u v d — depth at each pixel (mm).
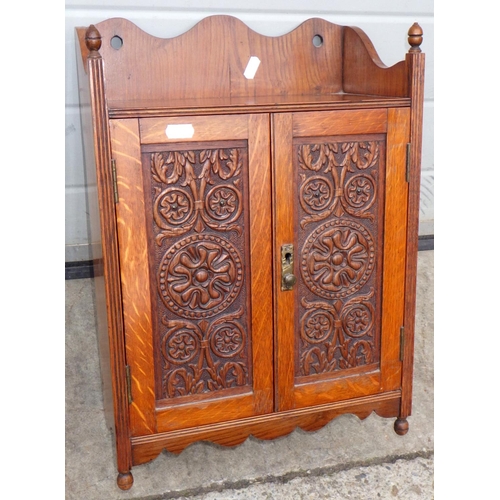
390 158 1509
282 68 1839
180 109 1329
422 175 2236
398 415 1692
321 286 1541
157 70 1730
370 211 1533
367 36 1792
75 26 1748
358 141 1479
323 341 1580
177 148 1357
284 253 1473
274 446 1730
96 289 1715
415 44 1481
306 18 1905
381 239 1561
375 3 1944
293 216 1470
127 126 1308
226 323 1495
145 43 1704
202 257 1437
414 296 1619
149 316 1425
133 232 1366
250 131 1388
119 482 1502
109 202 1327
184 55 1744
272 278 1489
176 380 1492
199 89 1778
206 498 1559
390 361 1645
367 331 1610
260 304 1496
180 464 1659
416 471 1652
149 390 1467
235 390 1538
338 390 1614
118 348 1413
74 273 1975
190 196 1394
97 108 1272
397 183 1532
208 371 1509
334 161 1471
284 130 1410
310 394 1592
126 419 1459
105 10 1758
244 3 1838
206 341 1489
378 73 1675
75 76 1805
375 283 1589
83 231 1971
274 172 1425
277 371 1546
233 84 1808
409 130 1509
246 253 1464
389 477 1630
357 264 1556
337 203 1502
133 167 1332
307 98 1710
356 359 1620
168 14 1799
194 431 1521
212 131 1363
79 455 1665
